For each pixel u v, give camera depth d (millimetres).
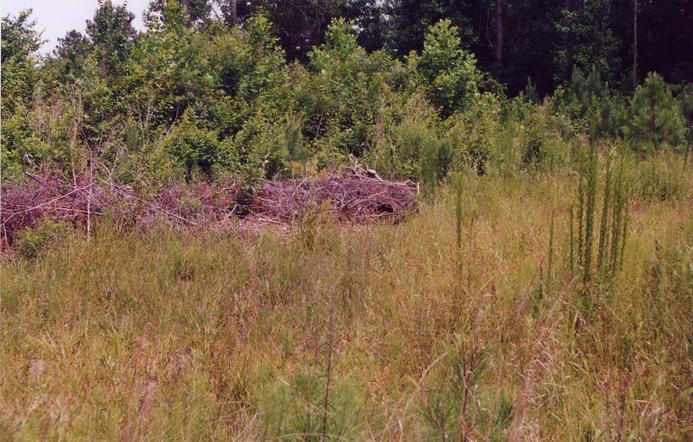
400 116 13250
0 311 5250
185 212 8031
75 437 3193
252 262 6574
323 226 7773
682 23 27875
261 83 12875
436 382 3691
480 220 8016
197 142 9945
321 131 13453
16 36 14102
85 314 5367
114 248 6691
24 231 6883
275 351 4586
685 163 11852
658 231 7031
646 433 3234
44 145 8398
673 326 4234
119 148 9258
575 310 4656
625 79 24438
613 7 28266
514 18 30094
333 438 3043
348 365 4270
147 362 4254
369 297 5570
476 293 4945
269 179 9898
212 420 3697
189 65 12164
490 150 12016
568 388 3932
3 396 3719
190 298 5676
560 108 17891
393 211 9234
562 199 9414
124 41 15680
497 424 3098
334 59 16484
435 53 16406
